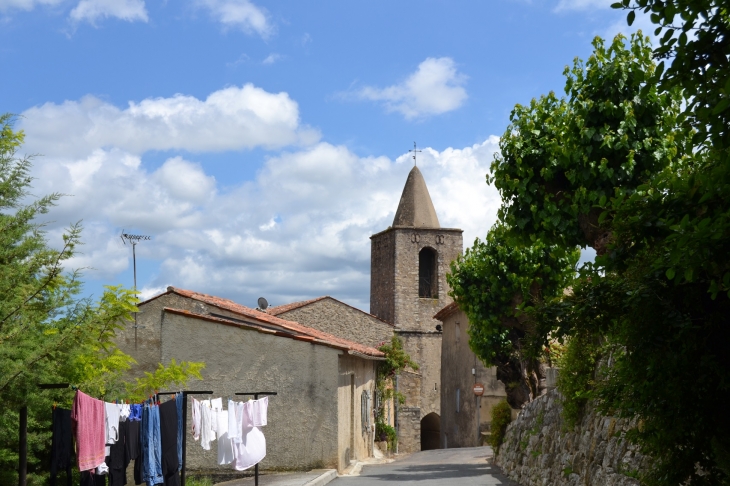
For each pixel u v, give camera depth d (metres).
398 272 59.66
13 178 10.62
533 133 14.24
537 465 17.12
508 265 23.38
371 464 26.22
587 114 13.11
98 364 14.05
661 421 6.16
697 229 4.66
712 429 5.93
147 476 11.56
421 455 32.22
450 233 60.56
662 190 5.88
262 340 21.34
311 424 20.94
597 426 12.55
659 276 5.73
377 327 46.16
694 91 5.27
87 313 10.42
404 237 60.03
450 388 42.75
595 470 12.11
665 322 5.71
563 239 13.43
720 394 5.88
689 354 5.84
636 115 12.98
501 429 24.20
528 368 23.58
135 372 21.39
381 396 37.09
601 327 6.55
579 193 12.77
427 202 62.22
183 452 13.46
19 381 8.94
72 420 9.68
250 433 15.97
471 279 25.03
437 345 57.69
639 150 12.84
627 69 13.02
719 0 4.84
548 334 7.08
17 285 9.72
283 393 21.08
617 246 6.20
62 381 12.41
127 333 21.58
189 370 17.19
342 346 21.22
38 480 11.86
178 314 21.58
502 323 24.22
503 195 14.40
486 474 21.17
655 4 5.25
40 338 9.95
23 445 9.04
